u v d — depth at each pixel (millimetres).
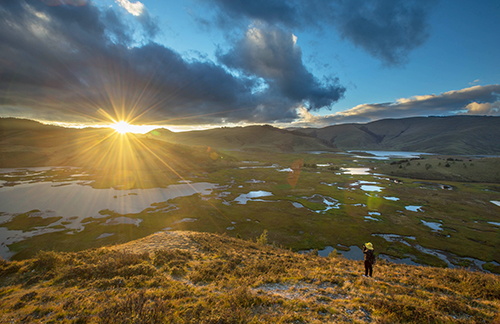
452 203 87000
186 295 11289
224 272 15516
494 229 61625
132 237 52062
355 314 9359
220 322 8352
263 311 9492
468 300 11430
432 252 48656
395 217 70000
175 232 30547
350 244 51844
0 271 15234
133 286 12672
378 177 148250
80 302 10570
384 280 14539
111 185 108188
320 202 86500
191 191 101375
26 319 9484
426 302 10719
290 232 58031
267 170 173250
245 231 58125
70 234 52938
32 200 80375
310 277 14383
